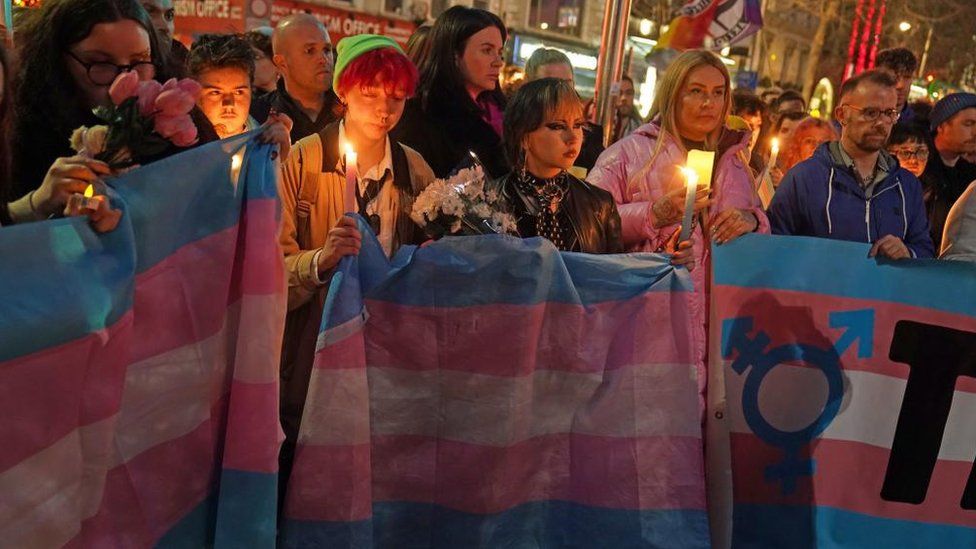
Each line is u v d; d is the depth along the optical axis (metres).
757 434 2.56
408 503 2.23
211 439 1.91
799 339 2.55
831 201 3.09
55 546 1.57
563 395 2.29
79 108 1.89
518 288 2.17
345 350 2.11
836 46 23.53
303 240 2.52
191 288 1.81
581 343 2.27
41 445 1.53
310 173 2.49
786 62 27.36
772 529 2.59
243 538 1.88
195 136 1.69
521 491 2.28
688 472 2.30
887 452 2.59
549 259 2.20
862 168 3.13
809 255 2.54
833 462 2.58
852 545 2.61
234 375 1.89
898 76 5.36
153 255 1.73
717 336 2.48
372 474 2.21
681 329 2.29
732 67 18.92
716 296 2.51
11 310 1.45
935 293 2.55
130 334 1.64
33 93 1.86
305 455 2.10
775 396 2.56
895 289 2.55
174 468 1.84
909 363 2.57
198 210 1.81
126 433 1.74
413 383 2.20
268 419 1.88
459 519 2.23
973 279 2.55
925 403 2.59
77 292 1.52
